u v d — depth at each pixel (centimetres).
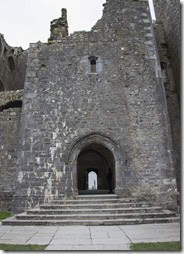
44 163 1348
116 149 1377
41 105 1450
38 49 1570
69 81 1494
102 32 1598
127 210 1096
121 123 1415
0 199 1506
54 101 1456
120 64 1529
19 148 1377
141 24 1625
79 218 1021
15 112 1664
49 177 1326
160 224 973
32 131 1402
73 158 1359
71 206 1136
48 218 1031
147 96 1465
